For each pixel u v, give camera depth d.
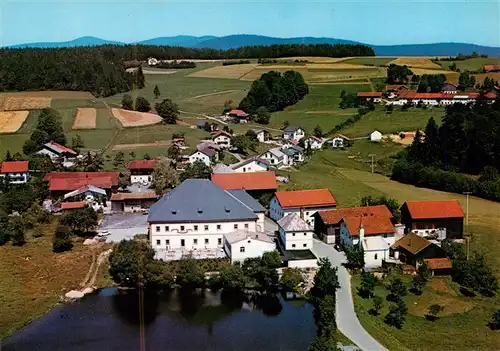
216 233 122.25
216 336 88.25
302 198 138.50
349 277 108.19
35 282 108.88
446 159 188.25
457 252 116.81
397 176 187.12
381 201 142.75
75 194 154.62
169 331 90.19
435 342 85.12
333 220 127.81
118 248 112.56
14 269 114.44
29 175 184.12
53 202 157.25
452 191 169.88
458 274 107.62
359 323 89.06
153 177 171.12
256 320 93.81
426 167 183.00
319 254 120.50
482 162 181.62
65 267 115.69
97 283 108.81
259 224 134.75
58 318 95.06
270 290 105.88
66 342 86.75
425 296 101.19
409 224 128.62
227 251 117.56
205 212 122.62
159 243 121.12
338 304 96.00
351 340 83.50
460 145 183.62
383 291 102.94
